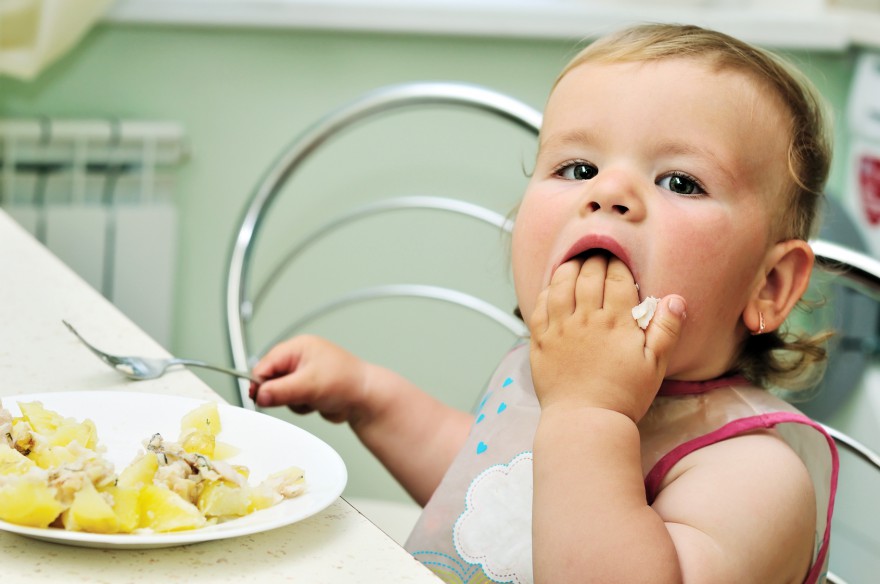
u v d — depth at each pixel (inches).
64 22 64.2
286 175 51.4
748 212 28.0
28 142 67.7
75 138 68.2
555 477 24.0
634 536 23.0
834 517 62.8
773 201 28.8
